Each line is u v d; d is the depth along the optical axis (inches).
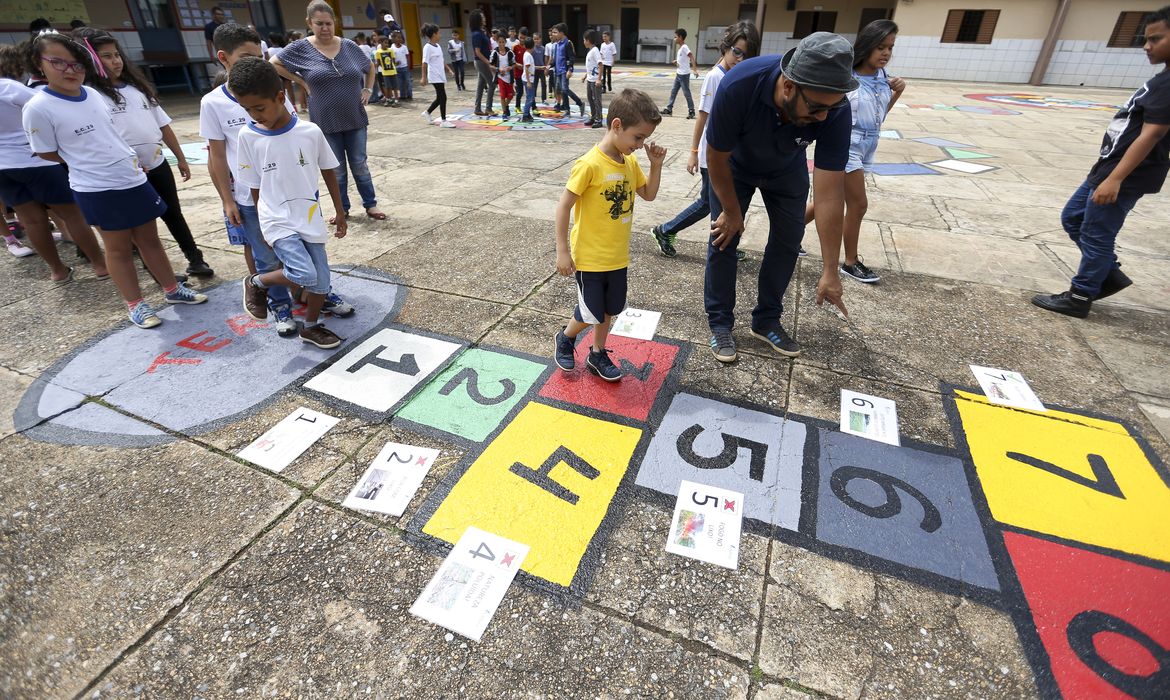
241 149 100.1
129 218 118.4
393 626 65.2
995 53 804.0
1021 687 59.4
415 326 127.3
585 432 94.7
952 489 84.0
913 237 185.9
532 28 1102.4
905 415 99.7
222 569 71.7
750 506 81.0
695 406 101.5
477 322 129.0
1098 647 63.0
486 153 299.3
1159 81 108.3
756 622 65.9
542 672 60.6
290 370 111.4
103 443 92.3
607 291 98.0
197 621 65.6
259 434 94.3
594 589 69.5
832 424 97.3
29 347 119.6
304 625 65.3
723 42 141.6
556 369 111.9
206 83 533.3
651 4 1030.4
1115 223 124.3
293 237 104.5
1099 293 133.5
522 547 74.7
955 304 140.4
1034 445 92.8
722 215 104.0
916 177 262.5
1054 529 77.5
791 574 71.5
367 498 81.9
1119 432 95.9
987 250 175.0
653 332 125.4
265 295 121.5
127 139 131.1
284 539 75.7
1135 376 111.7
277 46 434.6
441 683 59.6
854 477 86.1
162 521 78.3
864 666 61.4
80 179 111.6
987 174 268.8
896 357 117.4
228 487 83.8
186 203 214.5
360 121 182.1
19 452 90.4
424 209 207.2
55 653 62.5
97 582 70.1
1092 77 775.1
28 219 138.8
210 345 120.5
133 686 59.4
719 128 89.9
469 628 64.9
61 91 107.6
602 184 88.8
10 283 149.8
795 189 102.6
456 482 84.6
